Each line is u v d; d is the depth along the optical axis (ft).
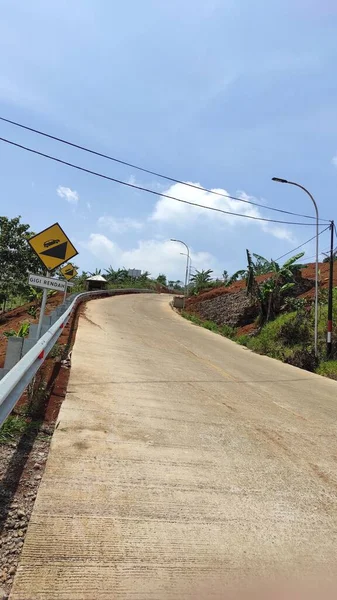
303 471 14.89
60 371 25.38
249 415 21.74
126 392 22.53
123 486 12.14
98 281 143.84
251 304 86.58
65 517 10.21
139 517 10.64
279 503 12.28
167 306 129.90
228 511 11.50
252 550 9.82
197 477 13.38
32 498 11.02
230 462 14.94
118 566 8.72
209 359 42.63
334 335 59.06
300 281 94.22
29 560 8.57
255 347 62.13
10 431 14.90
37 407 17.42
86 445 14.61
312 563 9.59
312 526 11.20
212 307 109.29
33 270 110.42
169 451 15.21
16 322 70.13
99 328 51.01
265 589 8.54
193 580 8.58
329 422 22.58
